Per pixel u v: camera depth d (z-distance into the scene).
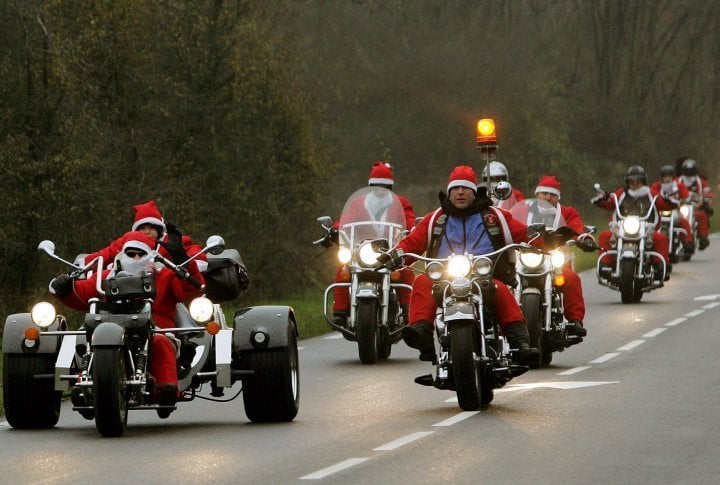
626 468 16.02
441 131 82.69
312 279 51.41
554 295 27.06
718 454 16.91
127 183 42.81
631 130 103.69
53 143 39.44
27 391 19.77
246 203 48.12
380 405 22.19
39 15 38.31
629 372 25.88
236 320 20.19
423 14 84.69
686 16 110.12
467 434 18.69
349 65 76.06
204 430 19.72
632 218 42.22
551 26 100.00
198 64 45.75
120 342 18.28
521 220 28.30
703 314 37.81
